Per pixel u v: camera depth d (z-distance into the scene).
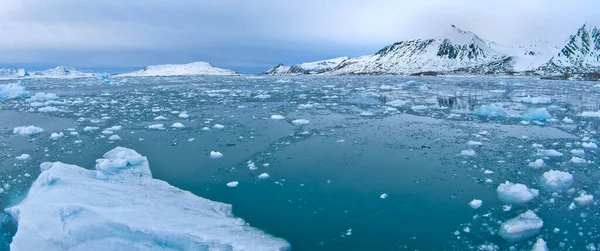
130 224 6.39
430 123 17.72
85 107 23.91
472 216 8.07
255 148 13.46
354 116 19.94
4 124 18.11
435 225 7.75
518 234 7.24
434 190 9.47
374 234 7.47
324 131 16.12
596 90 35.81
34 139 14.88
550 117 18.31
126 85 48.62
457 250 6.84
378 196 9.20
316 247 7.02
